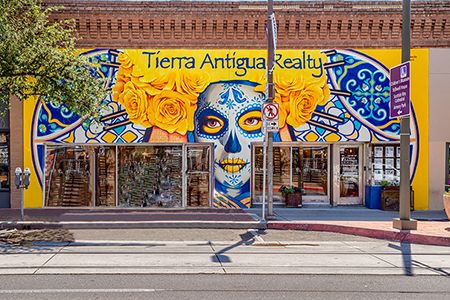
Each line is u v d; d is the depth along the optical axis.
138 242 10.62
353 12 15.87
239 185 15.89
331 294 6.51
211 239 11.13
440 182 16.05
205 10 15.75
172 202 16.00
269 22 13.29
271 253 9.51
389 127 15.94
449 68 16.09
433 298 6.34
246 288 6.78
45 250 9.66
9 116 15.78
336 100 15.91
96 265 8.23
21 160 15.73
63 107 15.63
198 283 7.04
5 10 12.10
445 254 9.47
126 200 16.03
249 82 15.89
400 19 15.96
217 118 15.82
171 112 15.76
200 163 16.06
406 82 11.45
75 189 15.94
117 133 15.70
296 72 15.91
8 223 12.45
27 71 12.40
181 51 15.82
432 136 16.06
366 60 16.00
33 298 6.17
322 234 11.84
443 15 15.98
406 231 11.20
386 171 16.30
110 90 14.95
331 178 16.52
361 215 14.37
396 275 7.66
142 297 6.27
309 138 15.88
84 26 15.67
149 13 15.70
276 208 15.94
